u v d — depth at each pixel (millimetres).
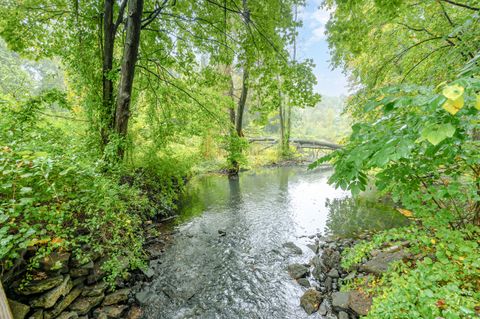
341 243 4805
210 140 12742
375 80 5953
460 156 1894
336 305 2971
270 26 5223
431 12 4602
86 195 2602
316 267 3881
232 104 8156
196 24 6102
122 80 4559
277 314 3006
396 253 3551
